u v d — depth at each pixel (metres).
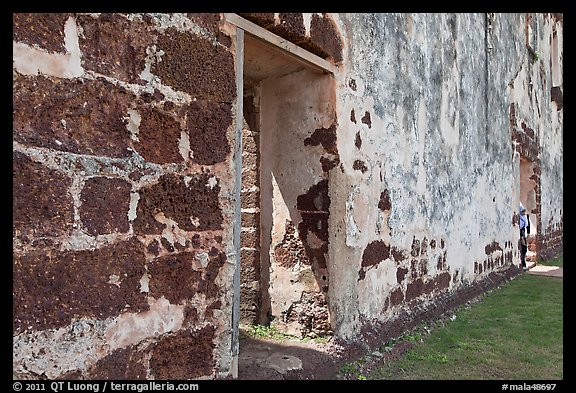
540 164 11.04
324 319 3.60
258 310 3.84
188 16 2.39
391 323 4.34
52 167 1.87
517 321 5.18
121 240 2.09
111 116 2.07
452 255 5.93
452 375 3.59
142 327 2.16
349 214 3.73
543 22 11.52
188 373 2.35
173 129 2.31
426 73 5.29
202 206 2.44
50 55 1.88
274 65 3.49
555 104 12.83
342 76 3.69
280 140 3.77
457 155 6.15
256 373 2.92
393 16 4.57
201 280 2.42
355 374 3.38
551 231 12.15
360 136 3.94
